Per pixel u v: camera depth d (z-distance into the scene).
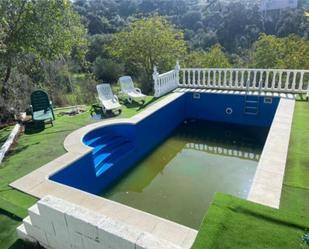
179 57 23.41
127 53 22.50
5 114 8.84
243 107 10.17
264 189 3.98
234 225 2.79
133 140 8.05
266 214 2.95
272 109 9.66
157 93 10.64
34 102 8.61
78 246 2.98
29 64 11.62
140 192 6.41
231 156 8.20
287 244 2.50
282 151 5.23
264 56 22.95
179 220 5.31
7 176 5.18
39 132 7.71
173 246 2.39
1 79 9.34
